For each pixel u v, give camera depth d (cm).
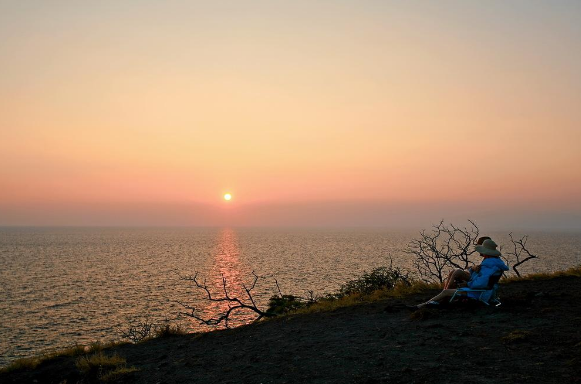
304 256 12056
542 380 525
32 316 4603
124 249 16588
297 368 681
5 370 948
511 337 697
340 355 723
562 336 691
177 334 1166
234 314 3847
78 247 18062
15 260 11638
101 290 6359
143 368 809
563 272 1530
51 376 853
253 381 646
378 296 1370
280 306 1549
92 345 1119
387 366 638
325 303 1395
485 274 954
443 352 675
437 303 991
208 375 711
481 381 541
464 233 1786
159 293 5922
